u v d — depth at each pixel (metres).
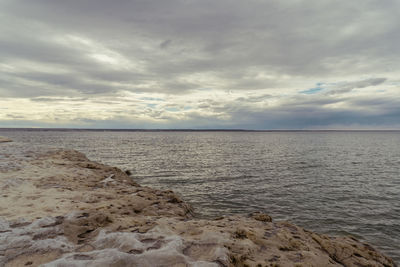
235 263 4.27
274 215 12.81
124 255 3.80
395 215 12.86
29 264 3.90
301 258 4.84
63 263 3.51
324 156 39.97
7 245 4.50
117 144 70.06
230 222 7.04
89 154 41.41
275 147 61.75
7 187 10.81
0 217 6.68
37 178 13.25
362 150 51.84
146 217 7.58
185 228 6.27
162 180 21.08
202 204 14.47
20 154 22.28
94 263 3.54
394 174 24.11
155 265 3.66
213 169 26.81
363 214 12.98
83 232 5.42
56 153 25.67
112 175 17.17
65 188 11.76
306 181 20.84
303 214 12.98
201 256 4.30
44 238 4.88
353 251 6.11
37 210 8.02
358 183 20.17
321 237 6.61
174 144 74.06
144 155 40.88
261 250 4.99
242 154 43.31
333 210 13.59
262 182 20.41
